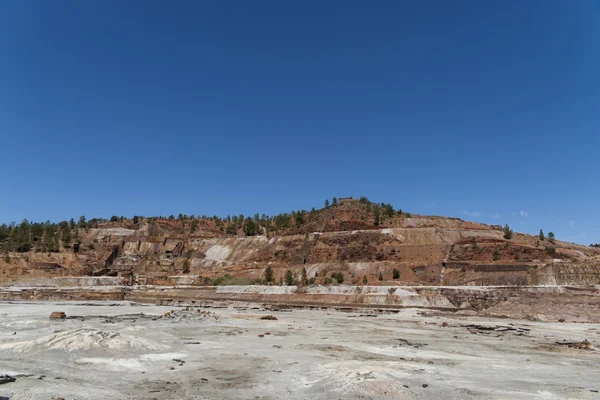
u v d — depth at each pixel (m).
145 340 48.81
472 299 105.31
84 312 99.12
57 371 36.75
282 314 98.94
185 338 58.16
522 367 41.88
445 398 30.50
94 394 30.27
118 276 184.00
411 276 151.75
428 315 95.00
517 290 103.88
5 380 32.66
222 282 157.38
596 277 109.62
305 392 31.70
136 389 32.03
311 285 133.62
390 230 187.38
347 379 33.22
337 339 59.69
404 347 53.31
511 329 71.88
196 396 30.47
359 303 114.94
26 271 175.75
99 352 43.25
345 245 185.12
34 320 78.81
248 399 29.95
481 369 40.59
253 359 44.00
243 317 89.62
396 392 30.36
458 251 163.50
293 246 199.62
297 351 49.31
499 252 156.88
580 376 38.00
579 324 79.81
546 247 161.50
